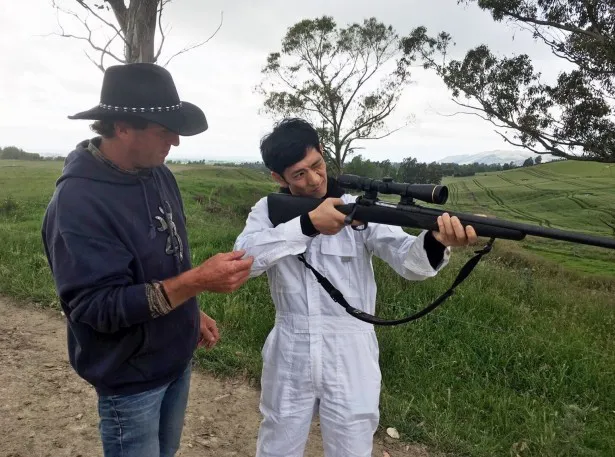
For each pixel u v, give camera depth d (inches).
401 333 191.8
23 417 139.8
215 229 433.4
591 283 602.5
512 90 701.3
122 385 75.1
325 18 1190.3
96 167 70.5
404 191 69.8
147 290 65.1
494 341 194.2
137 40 219.0
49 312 216.5
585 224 2003.0
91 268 65.3
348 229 84.4
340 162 1296.8
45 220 71.4
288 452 85.3
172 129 68.2
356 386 82.2
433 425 139.3
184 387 88.4
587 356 189.2
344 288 83.1
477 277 290.7
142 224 73.2
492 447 132.7
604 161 678.5
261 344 185.3
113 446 78.3
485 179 3816.4
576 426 136.3
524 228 62.1
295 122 81.3
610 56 612.1
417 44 780.0
